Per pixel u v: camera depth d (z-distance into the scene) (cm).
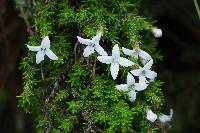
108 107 26
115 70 25
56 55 27
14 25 37
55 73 27
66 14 28
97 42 26
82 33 27
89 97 26
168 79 37
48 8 29
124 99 26
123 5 29
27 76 27
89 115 25
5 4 36
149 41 32
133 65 26
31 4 31
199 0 36
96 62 27
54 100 26
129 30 28
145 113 26
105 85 26
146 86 25
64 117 26
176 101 37
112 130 25
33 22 31
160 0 37
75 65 27
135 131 26
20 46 37
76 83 26
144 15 35
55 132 26
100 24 27
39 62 26
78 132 26
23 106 28
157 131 27
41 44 26
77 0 29
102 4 29
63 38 28
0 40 37
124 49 26
